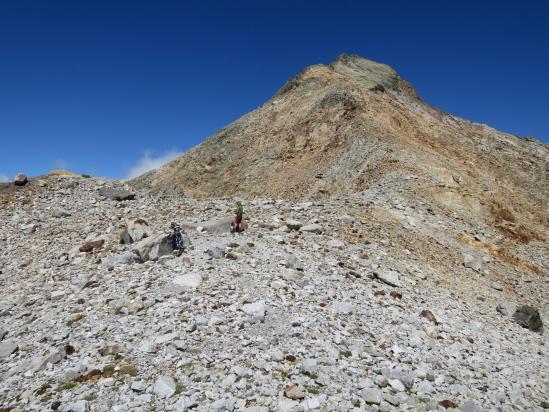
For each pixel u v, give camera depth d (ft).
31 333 40.81
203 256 55.72
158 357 33.58
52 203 89.51
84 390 29.66
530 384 39.73
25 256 67.10
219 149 258.16
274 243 63.52
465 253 82.53
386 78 289.12
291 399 29.25
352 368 33.96
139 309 41.88
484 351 45.21
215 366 32.65
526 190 183.73
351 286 52.90
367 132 188.85
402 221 88.07
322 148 204.95
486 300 65.41
